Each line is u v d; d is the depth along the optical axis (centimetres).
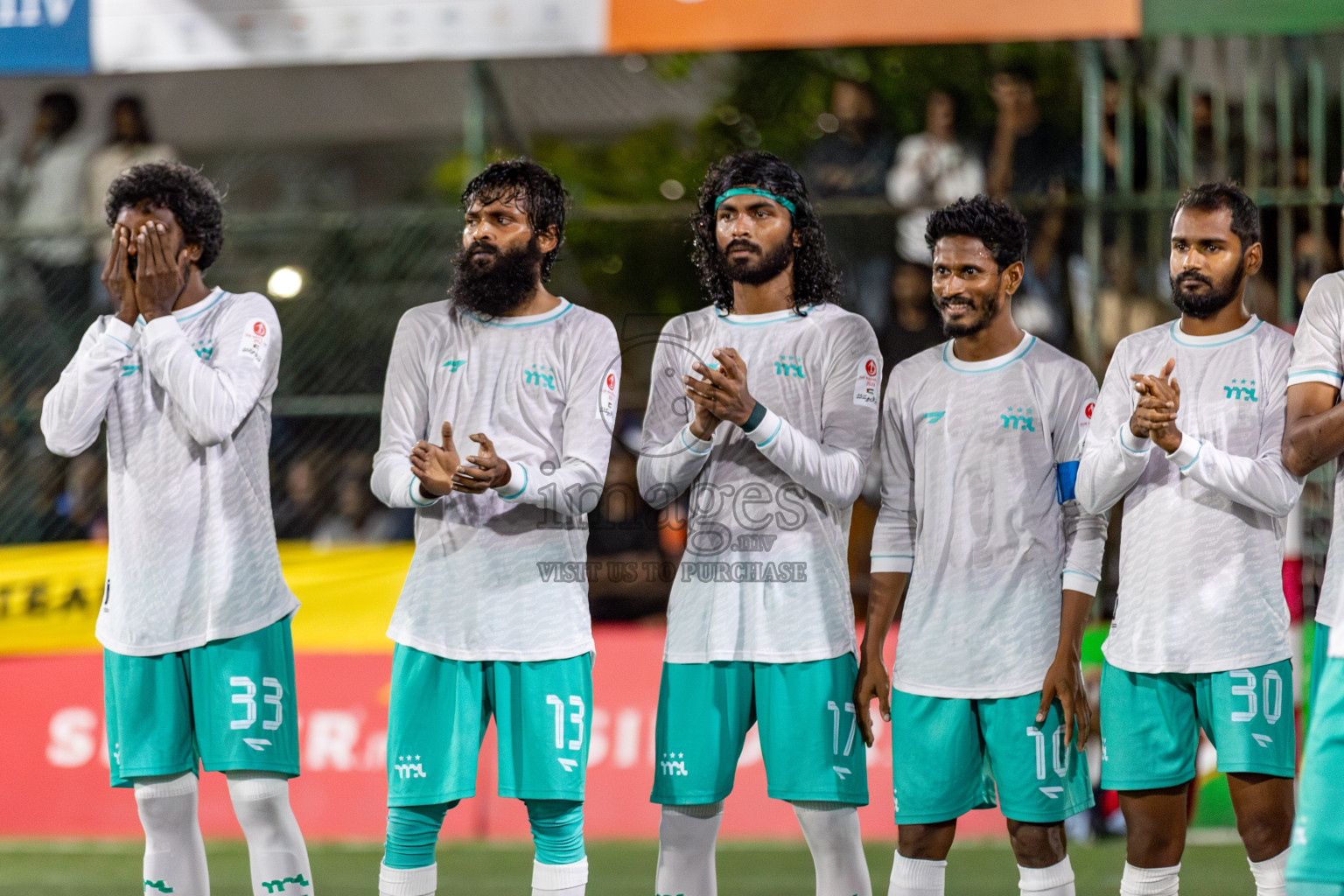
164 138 3316
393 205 3488
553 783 1209
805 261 1286
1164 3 1816
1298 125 2189
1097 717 1919
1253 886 1666
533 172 1266
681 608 1250
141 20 1991
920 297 2216
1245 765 1176
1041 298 2247
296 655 2128
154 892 1274
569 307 1287
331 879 1791
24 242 2353
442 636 1226
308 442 2303
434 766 1215
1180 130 2239
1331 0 1775
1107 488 1189
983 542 1235
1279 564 1207
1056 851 1220
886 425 1309
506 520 1235
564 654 1225
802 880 1753
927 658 1239
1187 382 1231
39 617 2169
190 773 1282
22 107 2747
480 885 1756
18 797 2075
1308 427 1149
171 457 1276
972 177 2494
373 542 2238
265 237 2398
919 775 1235
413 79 3366
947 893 1672
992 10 1852
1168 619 1198
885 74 2792
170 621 1263
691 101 3005
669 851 1236
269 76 3350
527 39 1939
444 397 1269
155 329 1241
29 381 2322
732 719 1230
